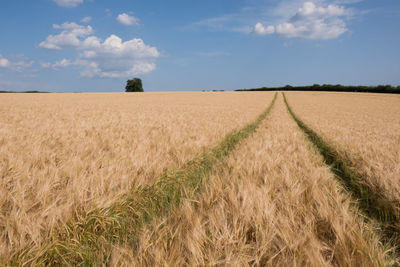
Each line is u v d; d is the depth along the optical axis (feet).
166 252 5.06
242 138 25.62
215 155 17.11
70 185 7.97
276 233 5.62
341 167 16.72
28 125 25.73
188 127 26.96
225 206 6.99
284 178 9.64
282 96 193.16
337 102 133.49
